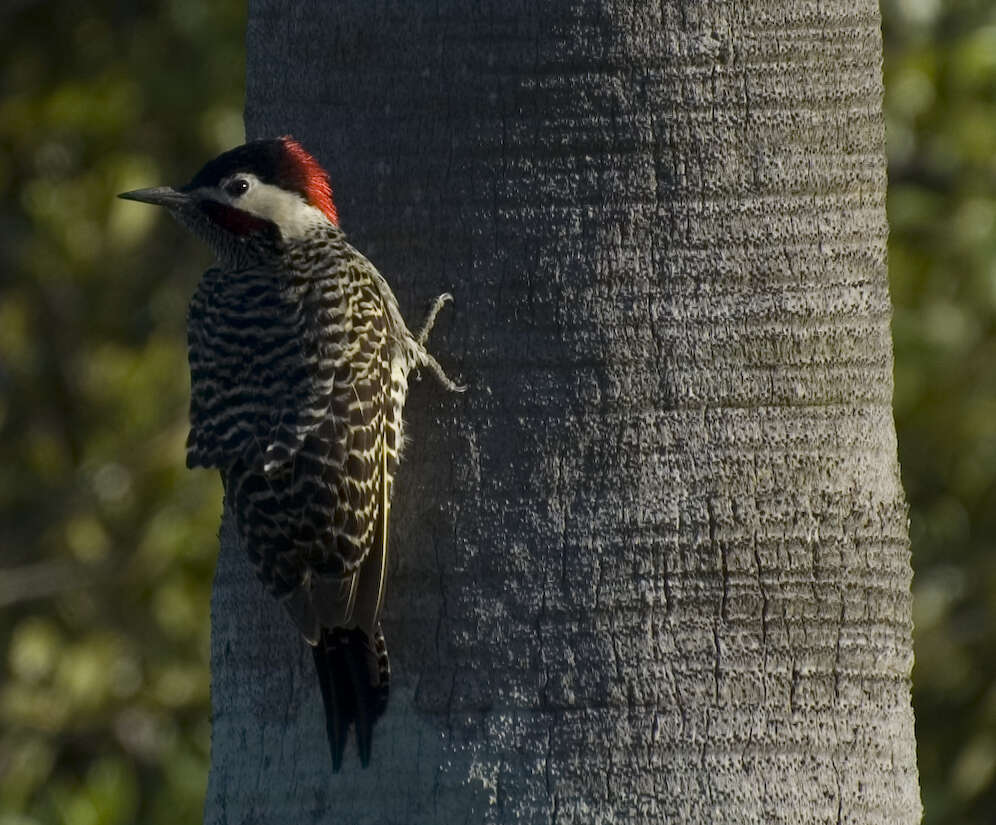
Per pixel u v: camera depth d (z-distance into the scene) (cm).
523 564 945
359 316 973
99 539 2044
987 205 2052
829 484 971
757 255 959
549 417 946
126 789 1992
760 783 949
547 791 936
